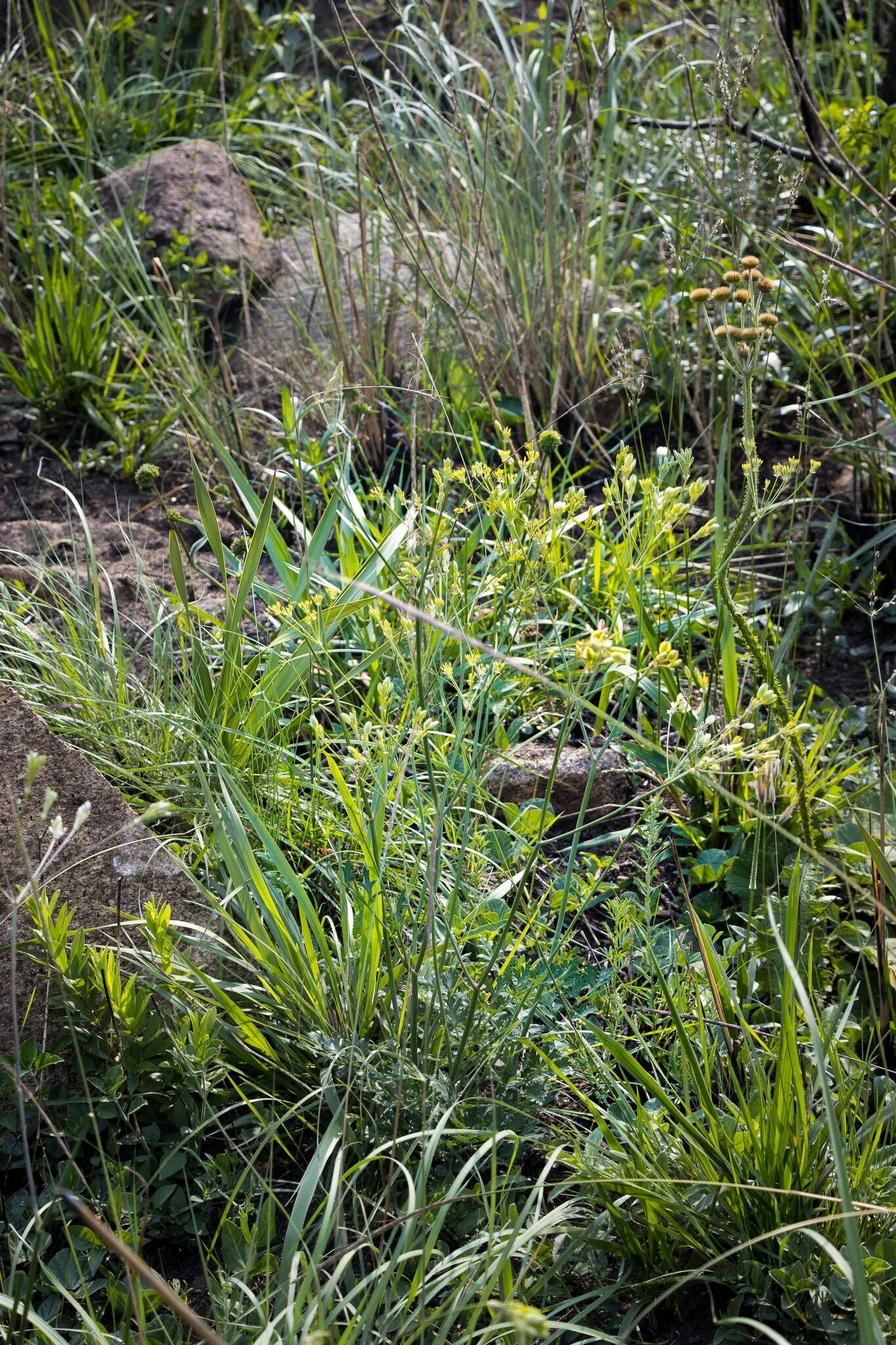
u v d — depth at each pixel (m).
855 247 4.06
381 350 4.08
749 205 3.78
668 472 3.18
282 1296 1.80
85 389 4.23
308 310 4.31
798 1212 1.86
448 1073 2.10
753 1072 2.00
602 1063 2.13
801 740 2.65
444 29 5.09
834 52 4.92
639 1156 1.91
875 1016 2.21
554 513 2.62
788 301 4.14
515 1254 1.83
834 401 3.61
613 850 2.72
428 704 2.43
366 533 3.09
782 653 2.77
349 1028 2.09
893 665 3.22
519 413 3.97
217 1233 1.90
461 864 2.26
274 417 3.85
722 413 3.54
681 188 4.25
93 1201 1.97
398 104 4.32
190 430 3.92
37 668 2.93
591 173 4.34
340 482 3.15
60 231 4.61
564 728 2.15
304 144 4.80
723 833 2.68
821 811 2.49
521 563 2.75
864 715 3.00
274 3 6.27
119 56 5.92
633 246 4.57
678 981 2.14
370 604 2.65
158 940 2.10
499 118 4.18
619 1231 1.90
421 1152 2.03
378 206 4.38
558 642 2.85
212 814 2.17
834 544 3.57
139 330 4.37
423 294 4.23
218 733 2.54
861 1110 2.09
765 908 2.28
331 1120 2.04
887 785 2.45
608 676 2.70
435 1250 1.90
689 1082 2.12
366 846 2.23
